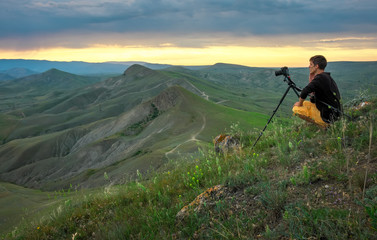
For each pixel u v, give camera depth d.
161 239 3.05
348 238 2.11
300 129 5.36
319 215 2.43
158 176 5.94
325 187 2.96
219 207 3.20
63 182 108.62
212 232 2.78
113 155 143.62
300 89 4.96
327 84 4.54
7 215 37.50
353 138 3.92
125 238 3.43
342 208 2.51
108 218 4.49
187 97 191.88
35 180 145.00
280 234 2.46
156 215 3.59
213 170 5.03
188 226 3.09
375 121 3.90
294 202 2.86
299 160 3.95
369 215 2.19
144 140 141.62
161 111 194.12
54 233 4.65
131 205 4.65
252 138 6.70
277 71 5.06
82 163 148.25
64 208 5.51
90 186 85.88
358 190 2.69
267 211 2.91
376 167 2.92
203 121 149.12
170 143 108.25
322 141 4.25
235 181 3.78
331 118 4.62
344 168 3.21
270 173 3.84
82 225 4.58
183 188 4.80
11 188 106.31
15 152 198.88
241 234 2.63
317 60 4.74
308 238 2.22
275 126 5.91
